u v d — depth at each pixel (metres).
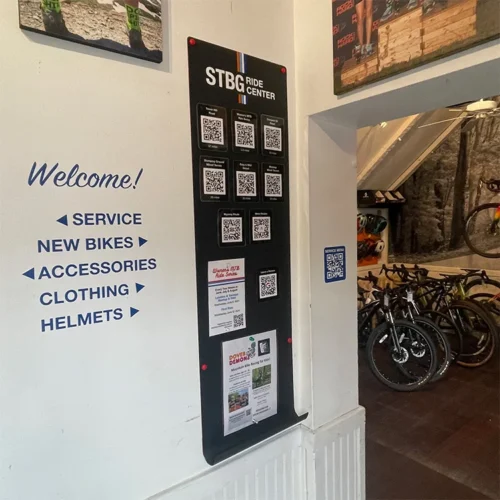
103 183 1.01
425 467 2.34
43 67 0.92
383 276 5.25
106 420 1.05
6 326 0.89
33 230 0.92
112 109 1.02
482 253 4.47
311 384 1.48
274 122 1.38
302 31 1.41
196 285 1.20
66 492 1.00
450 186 4.80
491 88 1.14
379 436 2.69
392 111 1.37
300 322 1.50
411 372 3.56
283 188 1.41
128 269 1.06
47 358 0.95
